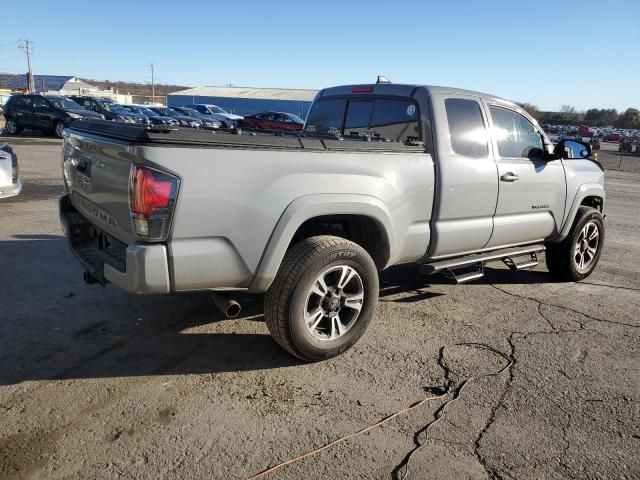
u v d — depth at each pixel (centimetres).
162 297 493
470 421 324
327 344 383
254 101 6525
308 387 354
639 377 389
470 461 288
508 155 514
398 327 460
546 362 407
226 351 398
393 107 479
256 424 310
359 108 514
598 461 293
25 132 2508
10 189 741
